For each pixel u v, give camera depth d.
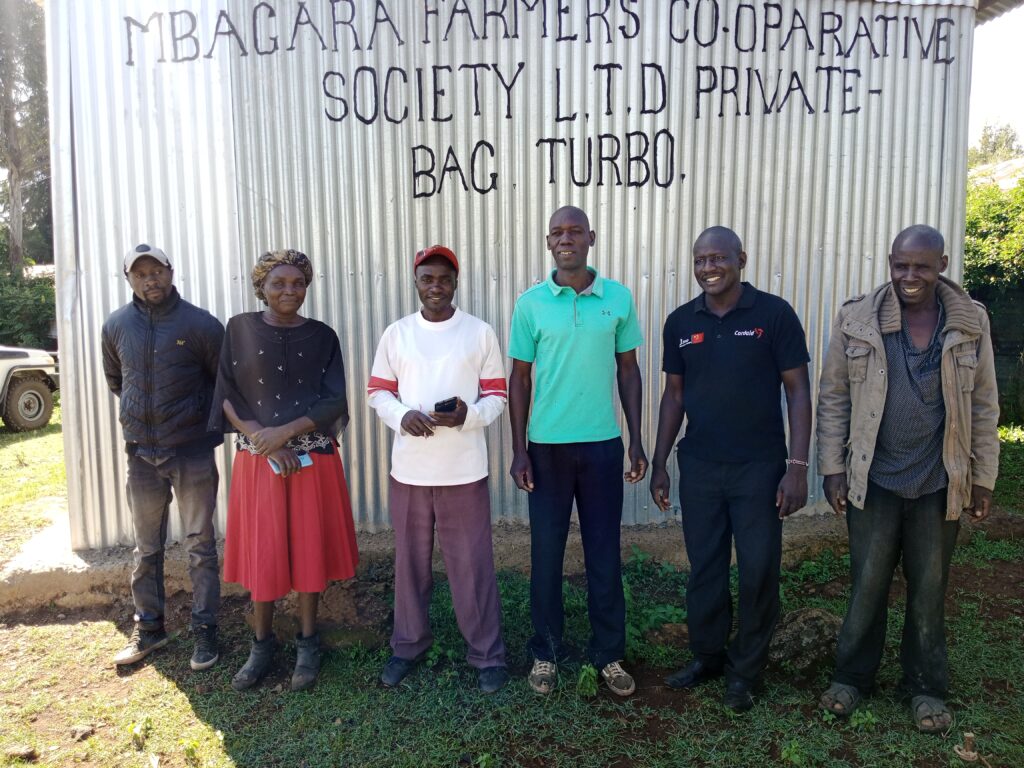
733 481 3.10
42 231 25.55
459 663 3.55
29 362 9.50
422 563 3.38
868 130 4.83
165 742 3.05
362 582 4.15
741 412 3.08
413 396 3.26
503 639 3.63
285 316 3.33
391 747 2.99
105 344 3.58
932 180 4.93
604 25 4.55
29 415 9.48
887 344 2.97
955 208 4.96
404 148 4.54
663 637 3.74
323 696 3.31
